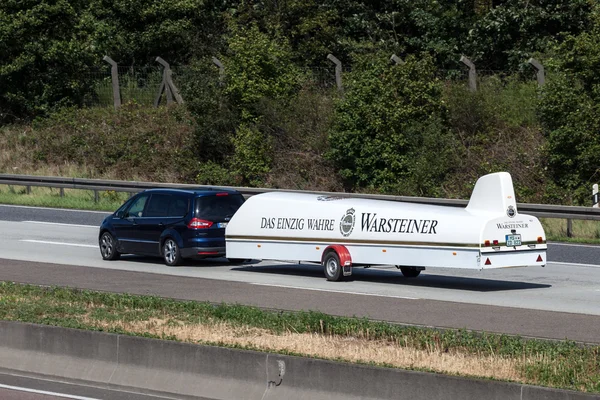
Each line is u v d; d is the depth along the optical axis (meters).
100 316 40.75
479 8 126.62
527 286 54.38
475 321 40.12
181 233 62.88
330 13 135.50
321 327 37.94
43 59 140.12
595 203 83.19
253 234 59.22
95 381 34.06
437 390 27.77
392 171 103.69
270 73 118.06
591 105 96.31
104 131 131.62
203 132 117.88
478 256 50.41
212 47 144.88
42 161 130.12
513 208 51.88
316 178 108.75
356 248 54.97
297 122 115.38
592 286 54.44
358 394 29.03
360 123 105.38
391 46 129.25
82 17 145.12
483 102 106.56
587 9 117.44
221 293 48.53
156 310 42.81
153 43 147.25
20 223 89.06
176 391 32.25
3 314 40.28
